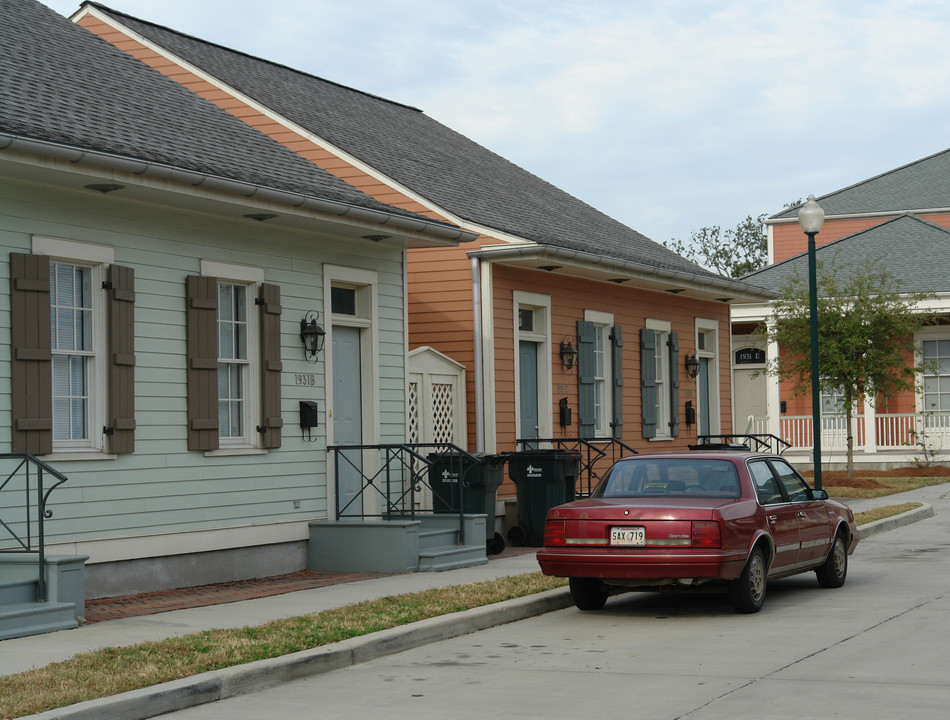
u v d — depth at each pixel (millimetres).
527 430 19219
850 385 26859
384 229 14852
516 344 18734
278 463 14281
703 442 25172
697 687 7977
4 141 10125
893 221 34906
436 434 17531
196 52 20547
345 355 15742
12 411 11031
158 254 12758
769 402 30703
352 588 12641
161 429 12688
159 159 11664
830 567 12867
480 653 9562
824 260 33344
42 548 10156
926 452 30031
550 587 12227
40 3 16062
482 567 14500
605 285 21500
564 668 8812
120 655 8664
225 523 13438
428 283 18438
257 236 14094
